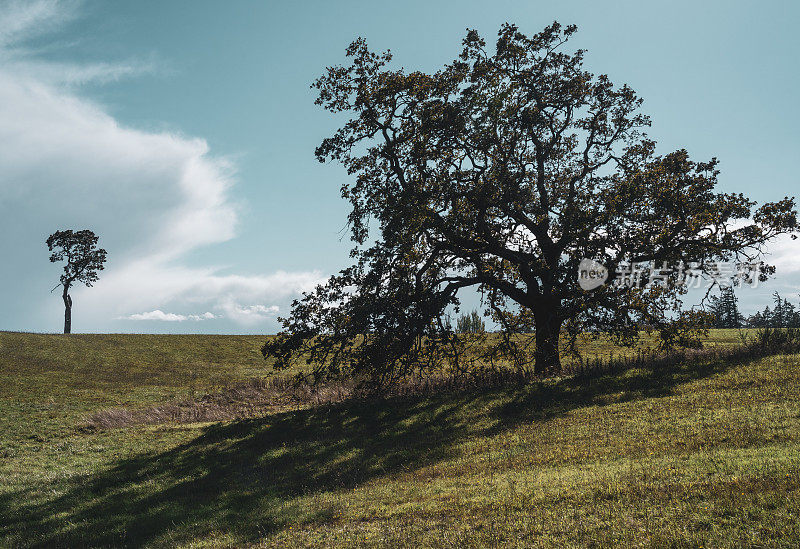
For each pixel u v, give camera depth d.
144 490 14.36
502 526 7.29
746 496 6.63
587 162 25.97
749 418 11.10
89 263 72.75
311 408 23.28
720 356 19.55
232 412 27.67
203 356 50.88
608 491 7.81
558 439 12.64
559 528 6.81
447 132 21.78
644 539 6.00
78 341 53.16
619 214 22.39
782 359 17.00
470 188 23.09
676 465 8.59
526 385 20.11
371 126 22.53
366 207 21.77
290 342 22.39
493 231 24.09
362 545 7.58
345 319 22.11
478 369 23.77
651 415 13.10
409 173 22.78
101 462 18.69
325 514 9.83
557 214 24.17
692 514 6.44
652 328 23.81
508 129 23.58
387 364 22.70
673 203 21.77
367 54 22.17
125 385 38.75
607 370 20.09
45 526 12.06
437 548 6.93
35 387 36.41
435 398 20.80
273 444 18.14
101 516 12.40
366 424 18.80
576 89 24.88
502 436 14.13
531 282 24.77
